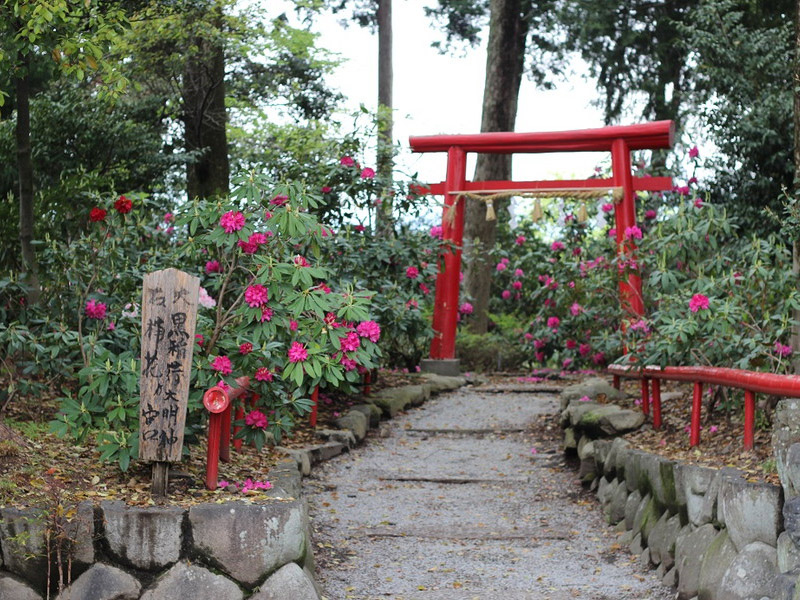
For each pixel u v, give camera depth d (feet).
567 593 17.29
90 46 20.66
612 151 40.63
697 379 20.65
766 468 15.58
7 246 26.91
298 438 27.30
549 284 39.32
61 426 15.21
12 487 14.60
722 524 15.80
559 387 39.32
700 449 20.33
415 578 18.13
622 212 40.37
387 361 43.19
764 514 14.32
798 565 13.37
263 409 18.65
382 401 33.53
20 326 20.02
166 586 13.89
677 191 40.09
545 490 25.22
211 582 13.96
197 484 15.92
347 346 15.90
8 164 36.68
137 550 13.98
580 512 23.18
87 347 19.10
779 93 39.78
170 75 42.01
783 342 23.03
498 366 47.44
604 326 36.88
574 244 43.01
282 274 15.93
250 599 14.01
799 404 14.66
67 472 15.85
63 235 27.73
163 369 14.73
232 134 51.60
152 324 14.82
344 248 29.91
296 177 31.86
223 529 14.05
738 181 39.32
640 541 19.69
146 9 34.45
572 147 41.24
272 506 14.29
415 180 32.45
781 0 54.24
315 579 16.83
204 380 15.58
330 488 24.41
